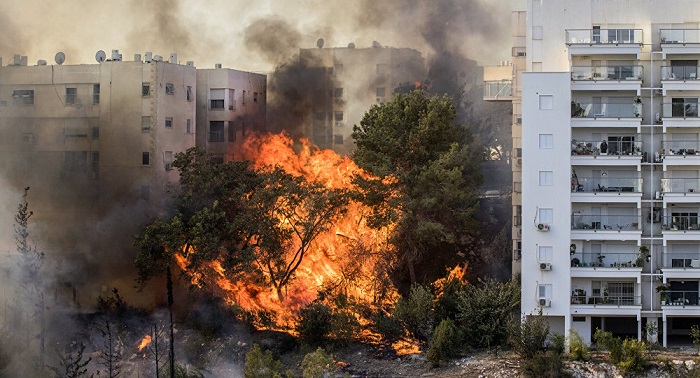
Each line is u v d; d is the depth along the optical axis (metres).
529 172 87.00
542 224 86.56
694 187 87.00
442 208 97.06
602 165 87.19
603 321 88.44
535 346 82.62
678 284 87.50
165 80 106.81
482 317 87.31
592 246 87.50
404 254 97.56
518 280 96.19
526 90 87.06
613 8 90.12
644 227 87.62
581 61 88.88
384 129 99.38
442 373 82.06
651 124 87.75
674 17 89.62
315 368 76.62
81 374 82.38
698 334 83.56
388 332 89.88
